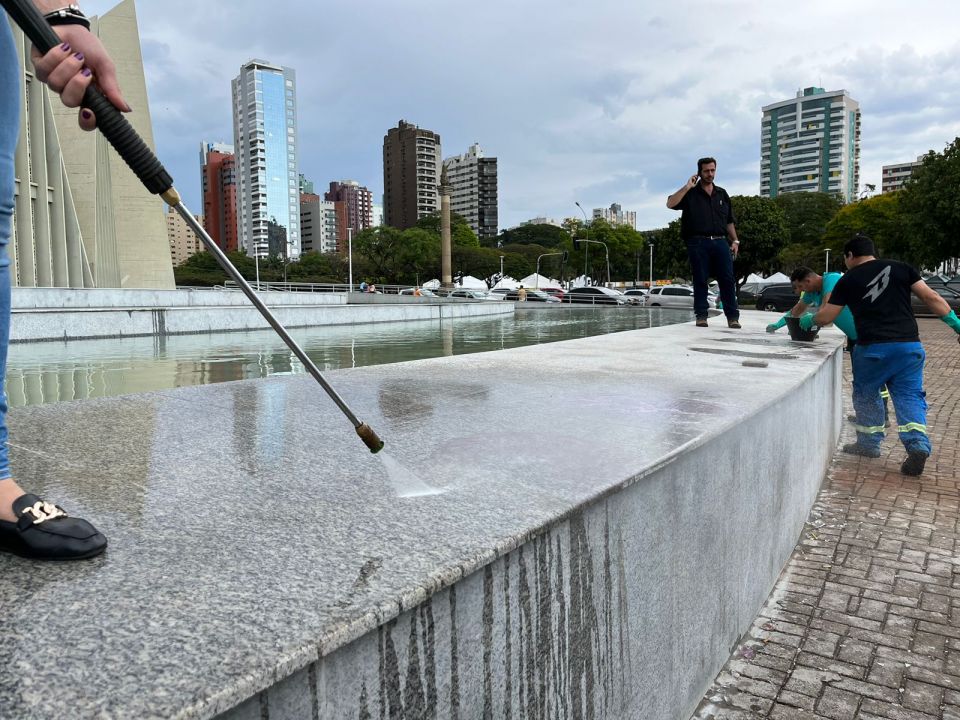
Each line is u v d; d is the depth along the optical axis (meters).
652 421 2.39
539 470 1.74
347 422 2.32
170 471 1.69
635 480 1.72
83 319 11.02
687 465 2.08
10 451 1.87
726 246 7.68
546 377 3.50
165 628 0.90
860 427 5.50
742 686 2.35
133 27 30.28
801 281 5.82
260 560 1.14
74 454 1.85
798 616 2.87
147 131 30.73
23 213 22.27
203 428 2.20
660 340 6.05
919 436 4.90
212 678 0.79
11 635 0.88
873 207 51.94
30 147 23.02
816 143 161.00
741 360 4.37
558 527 1.40
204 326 13.10
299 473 1.69
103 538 1.17
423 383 3.27
